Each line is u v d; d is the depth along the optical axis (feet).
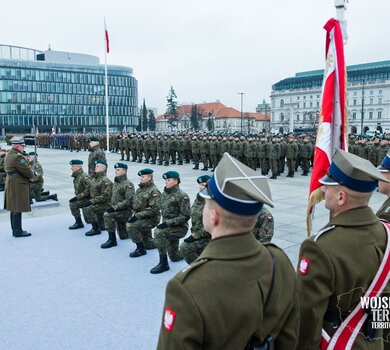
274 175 55.88
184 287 5.30
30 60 287.28
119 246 24.13
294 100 351.46
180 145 74.33
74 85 303.89
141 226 21.84
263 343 5.77
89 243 24.73
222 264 5.49
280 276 6.10
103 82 315.78
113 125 322.96
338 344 7.24
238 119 382.01
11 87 279.69
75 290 17.67
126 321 14.89
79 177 27.89
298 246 23.25
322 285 7.07
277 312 5.85
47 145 141.59
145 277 19.17
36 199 36.24
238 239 5.67
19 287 18.02
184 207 20.04
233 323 5.33
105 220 23.77
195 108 339.98
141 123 366.22
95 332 14.11
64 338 13.71
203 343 5.32
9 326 14.55
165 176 20.34
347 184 7.32
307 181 53.26
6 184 25.61
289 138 60.70
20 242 24.94
